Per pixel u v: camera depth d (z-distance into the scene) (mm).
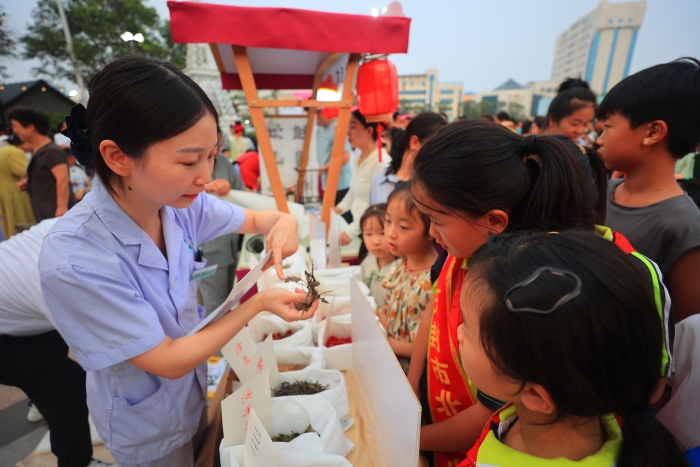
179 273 1046
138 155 728
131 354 802
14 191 3926
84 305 781
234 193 2465
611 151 1148
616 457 543
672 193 1127
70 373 1439
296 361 1330
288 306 920
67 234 801
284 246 1148
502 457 597
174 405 1017
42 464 1753
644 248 1138
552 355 452
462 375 916
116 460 1042
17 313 1254
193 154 754
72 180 6250
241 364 1021
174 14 1774
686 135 1041
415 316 1368
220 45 2221
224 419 830
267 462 706
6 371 1321
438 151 767
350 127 2973
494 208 749
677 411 773
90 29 20188
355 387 1209
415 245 1389
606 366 448
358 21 1990
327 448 867
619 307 442
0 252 1239
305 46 1957
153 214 954
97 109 719
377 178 2486
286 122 2994
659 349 475
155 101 688
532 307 455
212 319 859
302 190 3178
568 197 736
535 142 760
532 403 521
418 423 627
